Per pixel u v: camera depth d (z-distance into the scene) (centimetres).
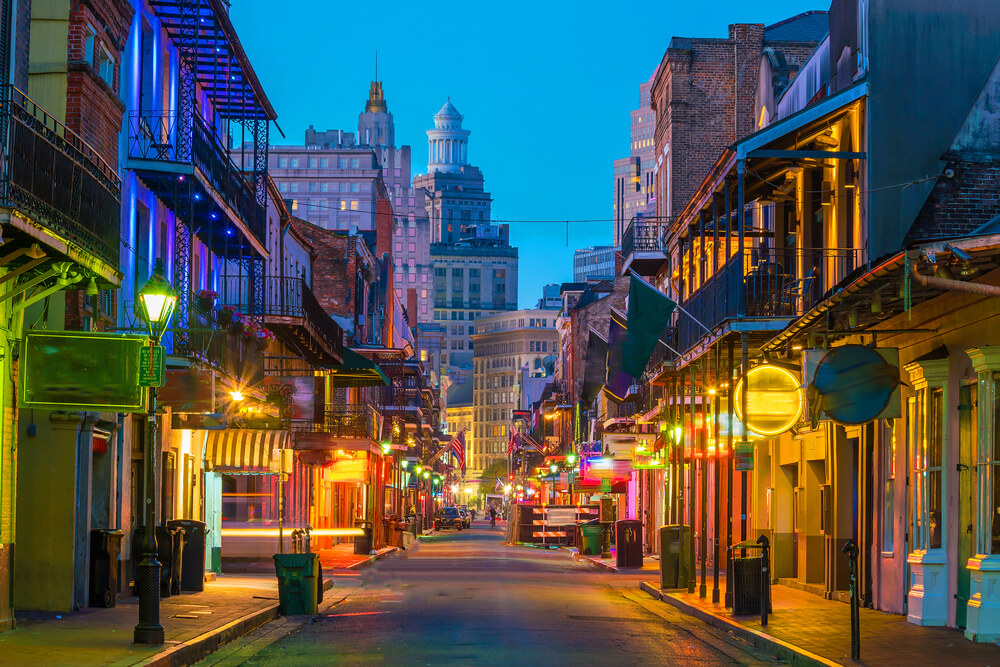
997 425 1625
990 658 1391
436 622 1881
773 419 2073
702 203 2617
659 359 3306
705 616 2006
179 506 2641
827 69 2589
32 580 1870
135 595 2206
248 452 2941
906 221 2145
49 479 1884
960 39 2172
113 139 2162
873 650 1466
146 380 1508
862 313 1750
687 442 2925
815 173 2488
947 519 1777
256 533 3353
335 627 1834
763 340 2270
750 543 1923
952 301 1738
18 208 1305
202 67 2972
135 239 2389
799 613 1966
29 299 1540
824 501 2352
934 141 2159
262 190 3334
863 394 1719
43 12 1952
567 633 1730
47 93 1939
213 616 1811
